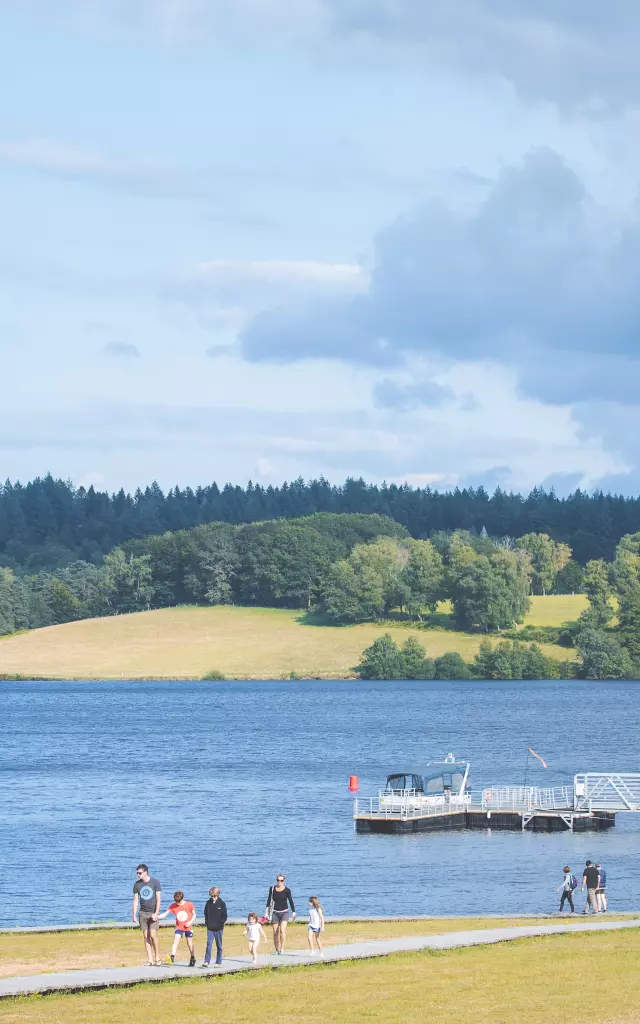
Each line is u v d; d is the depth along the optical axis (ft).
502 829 337.52
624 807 341.21
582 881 260.01
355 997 130.21
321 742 619.26
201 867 280.10
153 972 143.02
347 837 322.14
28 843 312.50
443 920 200.13
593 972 142.00
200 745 606.14
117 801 394.52
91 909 238.68
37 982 136.36
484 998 129.39
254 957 149.89
